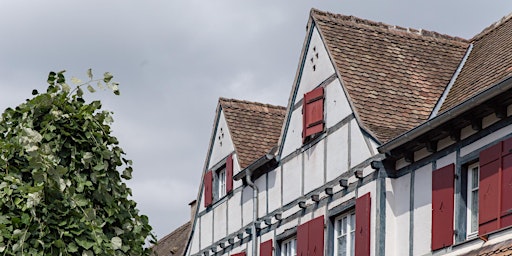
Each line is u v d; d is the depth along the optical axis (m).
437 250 17.66
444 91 21.39
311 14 22.56
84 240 12.05
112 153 12.70
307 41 22.67
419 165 18.48
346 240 20.47
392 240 18.97
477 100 16.12
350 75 21.02
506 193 16.09
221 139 27.75
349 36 22.09
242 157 26.45
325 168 21.28
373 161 19.08
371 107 20.41
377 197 19.08
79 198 12.23
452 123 17.19
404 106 20.69
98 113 12.84
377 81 21.08
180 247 32.88
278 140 26.12
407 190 18.77
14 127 12.62
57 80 12.88
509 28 21.31
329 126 21.25
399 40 22.47
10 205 12.02
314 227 21.39
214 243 27.19
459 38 23.14
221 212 27.00
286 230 22.91
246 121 27.70
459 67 22.16
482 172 16.66
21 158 12.32
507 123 16.23
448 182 17.50
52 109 12.56
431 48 22.50
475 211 17.16
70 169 12.37
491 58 20.64
